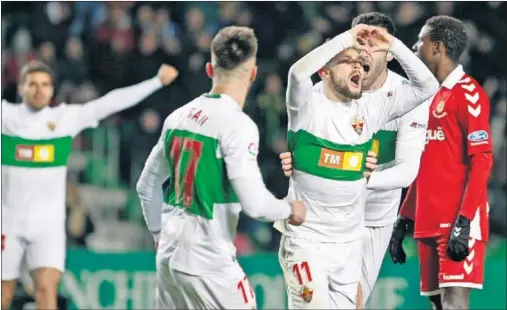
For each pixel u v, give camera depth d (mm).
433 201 24203
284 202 19547
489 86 40156
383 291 30797
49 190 26703
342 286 21094
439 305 24891
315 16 40250
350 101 20891
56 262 26719
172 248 19516
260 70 38469
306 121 20688
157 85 26422
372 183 21984
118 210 35750
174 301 19938
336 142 20656
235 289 19422
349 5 40344
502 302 30891
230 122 19125
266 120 37094
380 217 23750
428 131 24219
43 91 26500
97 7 39250
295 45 39500
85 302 30594
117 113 36812
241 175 18906
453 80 23984
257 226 35375
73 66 38219
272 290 30672
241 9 40094
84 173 36156
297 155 20797
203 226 19281
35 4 38969
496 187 37562
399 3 40250
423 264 24828
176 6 39625
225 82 19547
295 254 20859
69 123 26703
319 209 20875
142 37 38656
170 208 19781
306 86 20203
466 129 23719
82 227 35000
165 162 20141
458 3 40312
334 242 20938
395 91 21516
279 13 40031
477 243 24031
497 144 38969
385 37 20859
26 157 26500
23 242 26703
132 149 36562
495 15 40500
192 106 19750
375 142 23016
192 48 38719
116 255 30797
